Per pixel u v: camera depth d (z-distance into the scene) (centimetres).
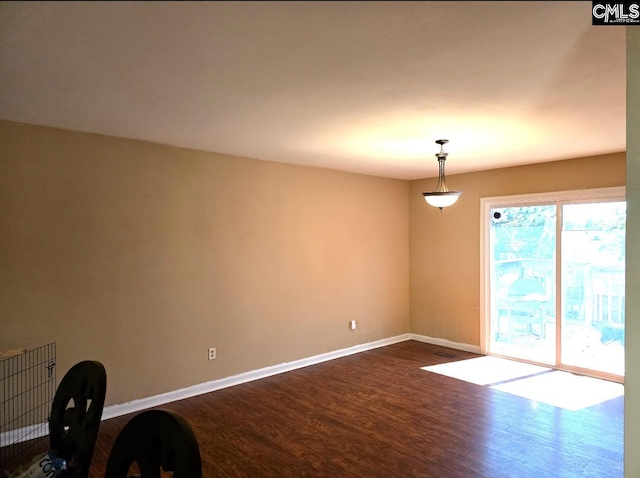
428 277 605
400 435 320
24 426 311
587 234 462
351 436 319
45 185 320
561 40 181
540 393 406
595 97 257
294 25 167
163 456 110
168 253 386
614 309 443
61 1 147
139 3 149
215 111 283
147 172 372
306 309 499
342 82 230
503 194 523
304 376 460
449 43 184
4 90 241
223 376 425
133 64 204
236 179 434
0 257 301
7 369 304
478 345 550
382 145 389
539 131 340
